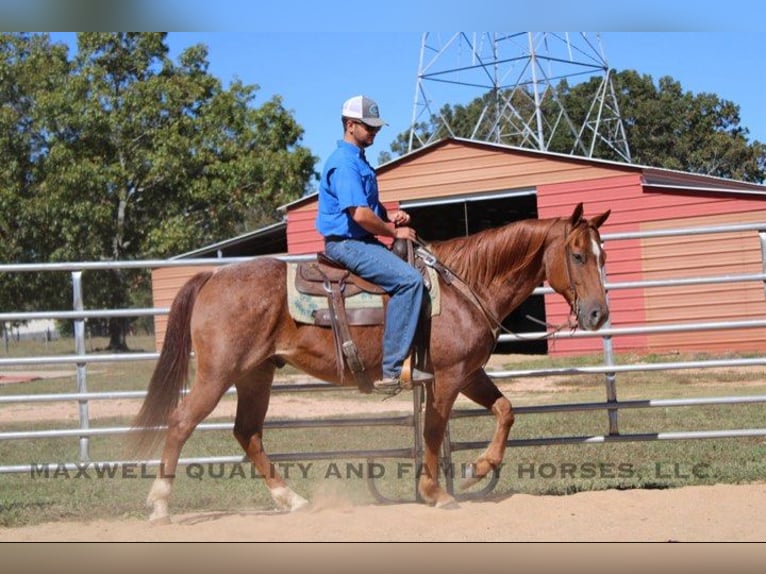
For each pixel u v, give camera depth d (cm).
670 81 6066
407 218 667
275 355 646
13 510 689
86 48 3356
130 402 1582
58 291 3238
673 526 596
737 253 1811
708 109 5906
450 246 673
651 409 1182
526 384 1570
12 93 3291
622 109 5806
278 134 3762
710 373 1578
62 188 3141
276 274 643
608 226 1930
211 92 3662
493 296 662
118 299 3316
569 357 1838
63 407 1491
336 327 629
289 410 1271
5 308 3284
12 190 3158
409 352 619
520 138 5219
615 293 1894
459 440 983
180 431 625
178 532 611
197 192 3381
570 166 1975
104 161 3312
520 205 2405
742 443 899
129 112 3325
